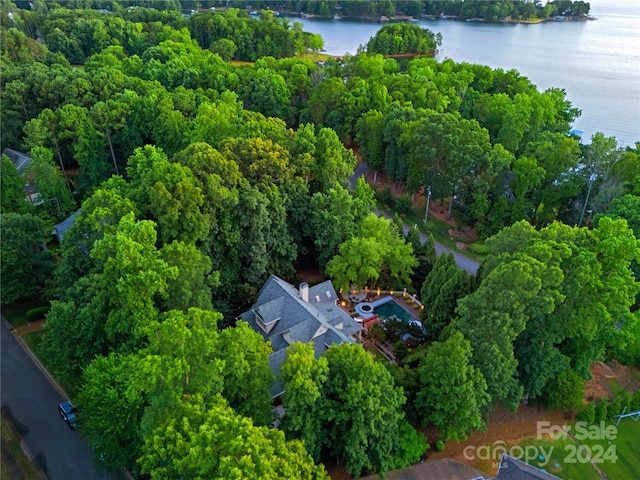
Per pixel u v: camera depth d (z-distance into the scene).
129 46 167.12
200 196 57.56
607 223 54.78
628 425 54.41
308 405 42.12
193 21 182.75
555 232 53.94
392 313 68.94
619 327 63.50
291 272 70.56
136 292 46.31
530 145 90.44
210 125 81.06
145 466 34.41
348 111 114.88
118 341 49.62
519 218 83.50
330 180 72.81
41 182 80.25
